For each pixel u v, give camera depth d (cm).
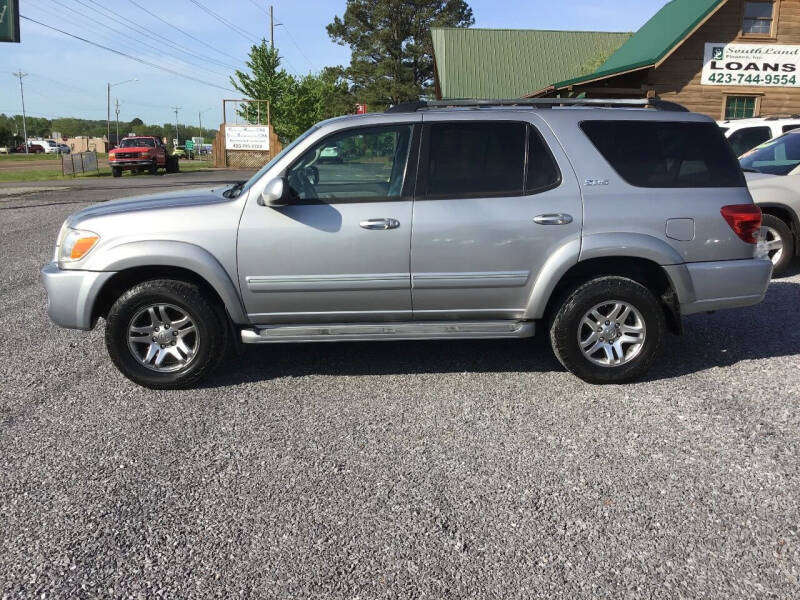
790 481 340
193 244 450
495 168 461
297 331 466
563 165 460
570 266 456
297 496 332
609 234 455
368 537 298
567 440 389
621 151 466
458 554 286
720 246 467
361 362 530
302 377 498
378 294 462
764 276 475
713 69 1850
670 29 1894
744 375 490
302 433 403
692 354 540
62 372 511
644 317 465
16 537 299
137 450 382
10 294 754
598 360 473
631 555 283
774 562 278
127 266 450
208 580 270
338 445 387
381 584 267
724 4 1750
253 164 4078
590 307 462
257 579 271
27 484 345
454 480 346
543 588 264
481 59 3169
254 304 463
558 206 454
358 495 333
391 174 461
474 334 468
